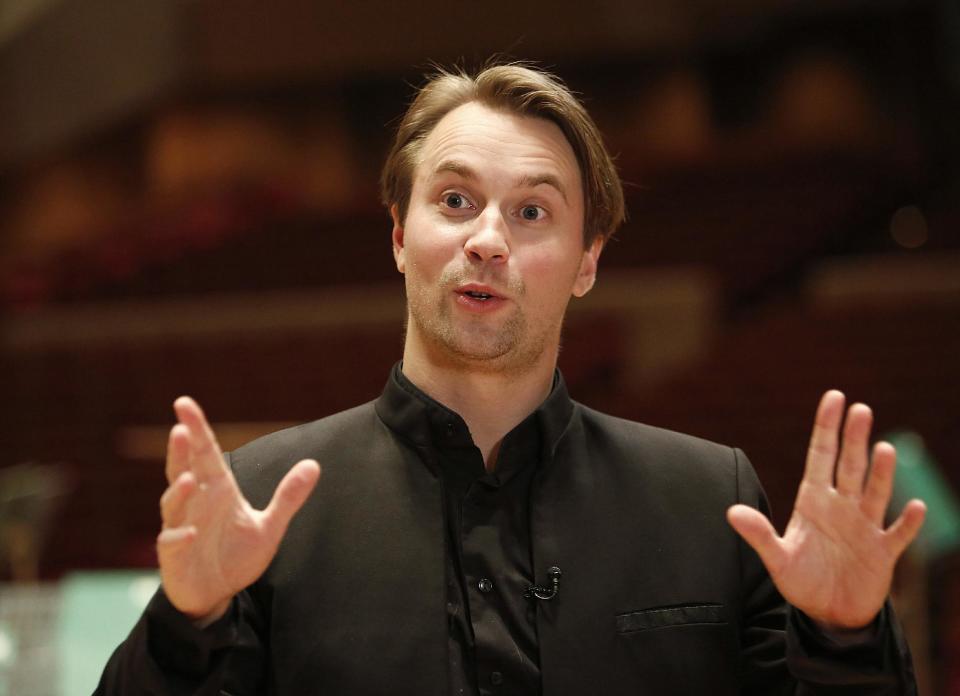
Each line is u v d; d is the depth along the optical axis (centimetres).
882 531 316
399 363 398
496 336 363
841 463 319
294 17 2397
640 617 355
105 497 1602
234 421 1786
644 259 2378
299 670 342
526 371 376
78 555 1463
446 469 370
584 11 2478
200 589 306
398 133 409
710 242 2428
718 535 376
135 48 2455
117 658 324
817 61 2909
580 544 362
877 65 2923
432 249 368
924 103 2938
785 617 367
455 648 345
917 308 1889
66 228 2820
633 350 2197
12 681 620
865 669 319
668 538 370
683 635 356
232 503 310
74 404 1880
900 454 805
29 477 1445
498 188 370
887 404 1556
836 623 322
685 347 2186
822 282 2348
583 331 2012
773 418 1565
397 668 339
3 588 763
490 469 378
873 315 1888
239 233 2573
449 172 371
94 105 2600
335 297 2277
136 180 2788
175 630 307
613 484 377
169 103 2752
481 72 400
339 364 1922
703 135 2867
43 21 2578
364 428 384
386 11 2419
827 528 319
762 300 2362
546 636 346
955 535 778
